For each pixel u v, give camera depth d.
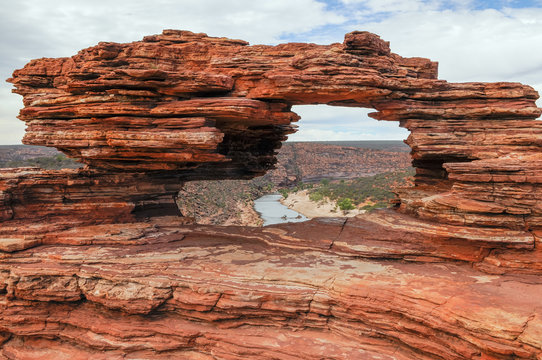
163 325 14.91
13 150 157.50
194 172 24.45
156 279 15.27
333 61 18.03
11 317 15.87
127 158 18.77
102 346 14.80
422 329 12.62
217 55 19.36
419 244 17.00
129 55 18.64
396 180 115.75
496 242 15.70
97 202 20.55
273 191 168.38
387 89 18.70
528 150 18.00
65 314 16.05
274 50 19.36
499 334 11.32
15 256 16.89
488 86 19.06
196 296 14.70
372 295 13.59
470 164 16.42
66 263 16.50
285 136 26.34
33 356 15.27
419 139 19.20
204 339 14.36
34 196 19.70
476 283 14.30
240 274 15.43
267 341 13.80
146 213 22.16
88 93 18.16
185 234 20.33
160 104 17.95
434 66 20.88
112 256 16.95
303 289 14.41
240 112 17.34
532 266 15.10
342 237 18.70
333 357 12.85
